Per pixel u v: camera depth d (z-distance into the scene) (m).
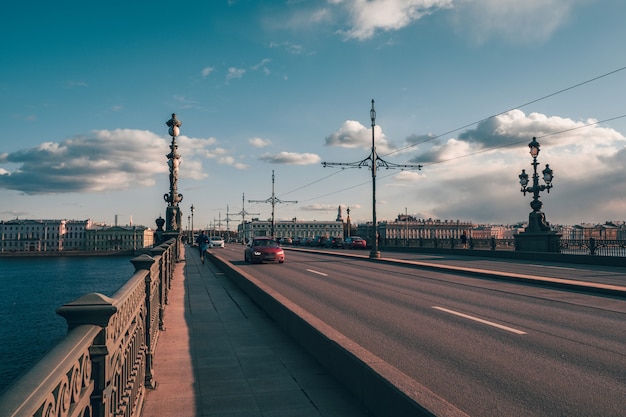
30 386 1.54
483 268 22.03
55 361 1.80
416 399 3.86
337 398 5.11
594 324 9.07
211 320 9.77
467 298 12.66
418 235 170.25
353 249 55.09
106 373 2.54
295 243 88.50
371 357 5.12
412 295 13.32
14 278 122.62
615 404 4.86
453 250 36.12
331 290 14.59
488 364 6.34
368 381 4.71
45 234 183.25
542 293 13.58
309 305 11.55
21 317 74.06
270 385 5.54
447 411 3.61
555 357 6.70
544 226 29.53
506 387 5.40
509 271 20.36
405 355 6.80
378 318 9.76
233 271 17.06
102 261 168.12
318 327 6.79
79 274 131.62
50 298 92.50
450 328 8.72
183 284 16.72
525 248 30.50
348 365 5.32
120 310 3.04
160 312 8.70
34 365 1.74
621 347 7.27
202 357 6.81
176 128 26.33
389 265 25.58
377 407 4.48
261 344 7.63
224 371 6.10
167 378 5.80
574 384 5.51
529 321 9.39
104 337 2.54
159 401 5.00
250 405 4.89
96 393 2.51
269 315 10.20
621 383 5.54
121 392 3.25
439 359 6.60
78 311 2.40
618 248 23.84
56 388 1.78
